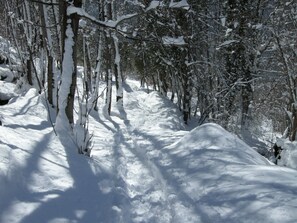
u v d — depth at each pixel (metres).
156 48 16.80
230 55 15.54
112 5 15.60
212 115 15.05
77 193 4.16
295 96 13.01
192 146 6.20
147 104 19.19
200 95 17.55
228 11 15.05
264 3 17.09
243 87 16.22
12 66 19.31
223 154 5.42
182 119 16.55
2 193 3.57
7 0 15.84
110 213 3.59
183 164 5.39
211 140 6.12
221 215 3.35
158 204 4.07
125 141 8.60
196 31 14.70
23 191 3.85
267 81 17.09
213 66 14.69
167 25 14.31
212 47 15.08
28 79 15.15
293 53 13.94
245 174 4.28
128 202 4.06
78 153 6.21
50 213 3.49
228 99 14.85
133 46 19.45
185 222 3.42
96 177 4.93
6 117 7.99
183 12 13.73
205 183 4.33
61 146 6.36
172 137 8.64
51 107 11.17
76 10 7.00
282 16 14.23
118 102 16.28
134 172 5.65
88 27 13.80
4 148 4.64
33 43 15.14
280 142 11.37
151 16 13.47
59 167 4.98
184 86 16.39
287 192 3.48
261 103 16.98
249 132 16.14
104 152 7.09
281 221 2.92
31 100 11.58
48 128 7.95
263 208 3.21
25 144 5.54
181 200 3.99
